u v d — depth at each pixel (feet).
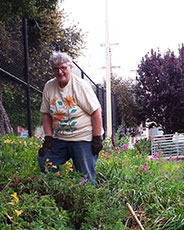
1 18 21.59
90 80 49.80
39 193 12.67
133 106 105.91
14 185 12.72
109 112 56.70
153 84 91.15
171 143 60.80
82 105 14.67
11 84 28.02
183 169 24.43
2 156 15.55
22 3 21.30
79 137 14.97
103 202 12.94
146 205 15.31
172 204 15.49
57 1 30.40
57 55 14.21
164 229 13.73
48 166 14.52
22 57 28.35
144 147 49.62
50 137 15.37
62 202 12.64
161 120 93.04
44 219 10.87
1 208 10.28
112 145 28.84
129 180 17.89
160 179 19.01
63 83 14.55
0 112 28.12
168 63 90.17
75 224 12.36
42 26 31.96
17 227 9.76
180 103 88.33
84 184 13.12
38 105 32.07
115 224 12.27
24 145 19.45
